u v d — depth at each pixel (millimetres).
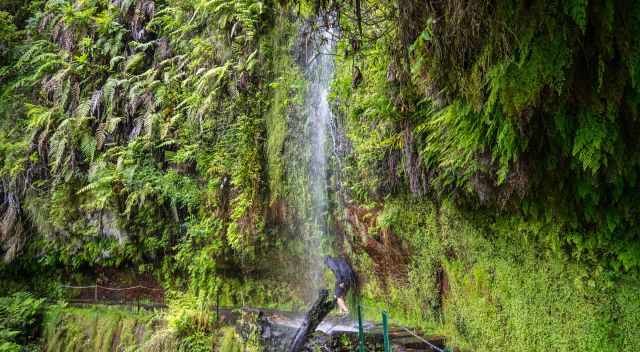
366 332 4062
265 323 5562
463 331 3555
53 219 8617
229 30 6508
